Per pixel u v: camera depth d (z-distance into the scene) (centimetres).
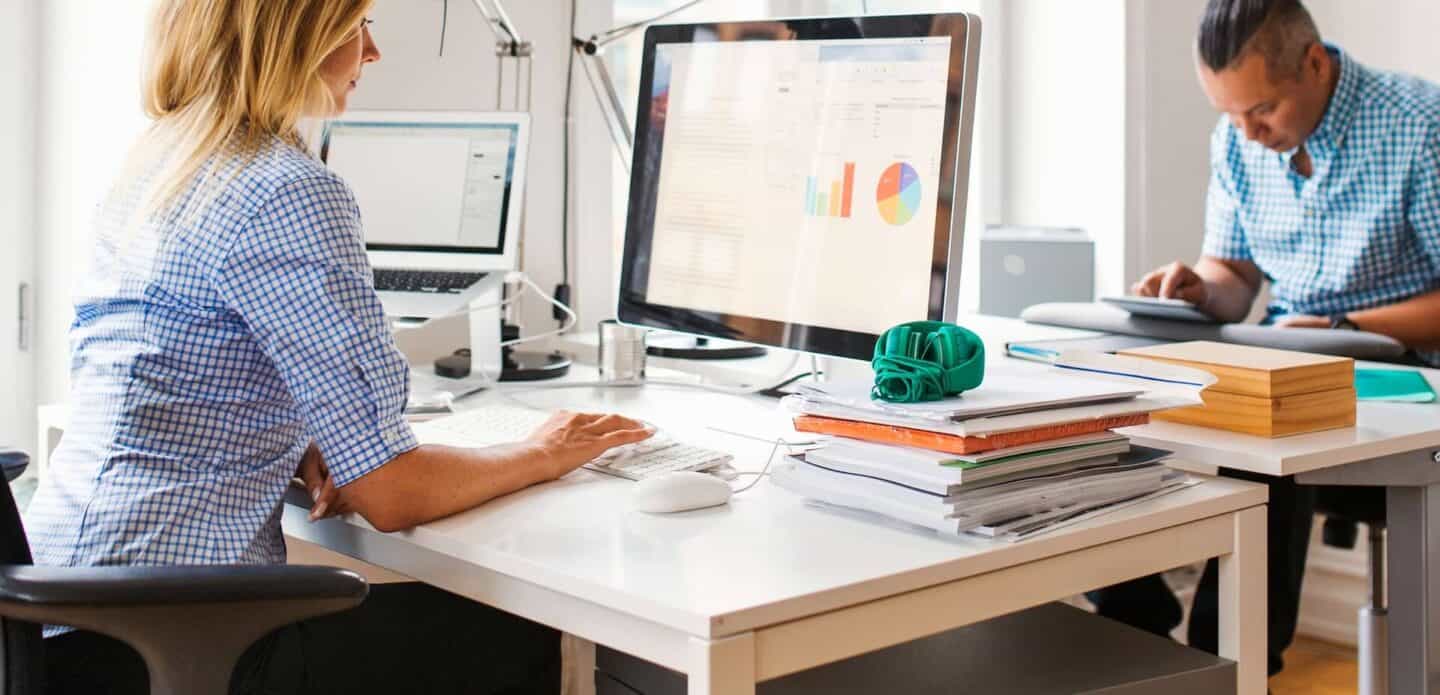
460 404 164
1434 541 132
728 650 81
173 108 113
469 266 186
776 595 84
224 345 106
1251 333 186
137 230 108
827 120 146
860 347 141
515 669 146
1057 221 306
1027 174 310
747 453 131
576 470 125
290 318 103
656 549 96
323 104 116
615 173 241
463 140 189
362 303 105
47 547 106
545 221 229
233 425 108
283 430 112
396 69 209
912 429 101
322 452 106
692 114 160
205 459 108
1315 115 244
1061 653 115
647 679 118
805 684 109
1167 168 304
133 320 107
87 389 110
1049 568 100
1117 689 107
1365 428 132
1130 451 114
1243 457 119
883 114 140
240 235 103
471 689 143
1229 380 130
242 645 89
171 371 106
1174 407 111
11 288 190
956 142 133
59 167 193
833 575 89
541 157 227
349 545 115
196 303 105
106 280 110
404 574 108
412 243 188
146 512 104
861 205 142
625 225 168
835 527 102
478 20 217
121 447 105
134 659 107
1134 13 291
